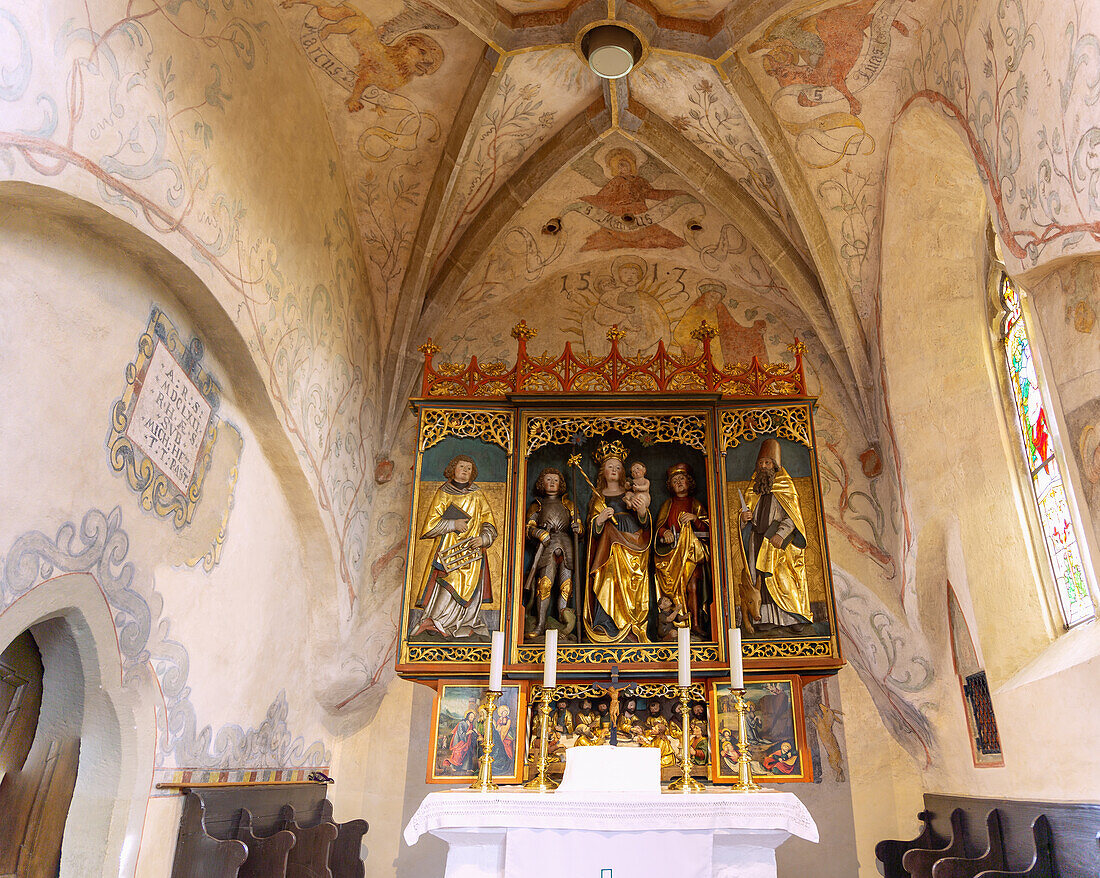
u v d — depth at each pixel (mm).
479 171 9734
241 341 6559
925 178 8562
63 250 4848
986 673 7895
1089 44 4836
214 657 6668
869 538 9508
